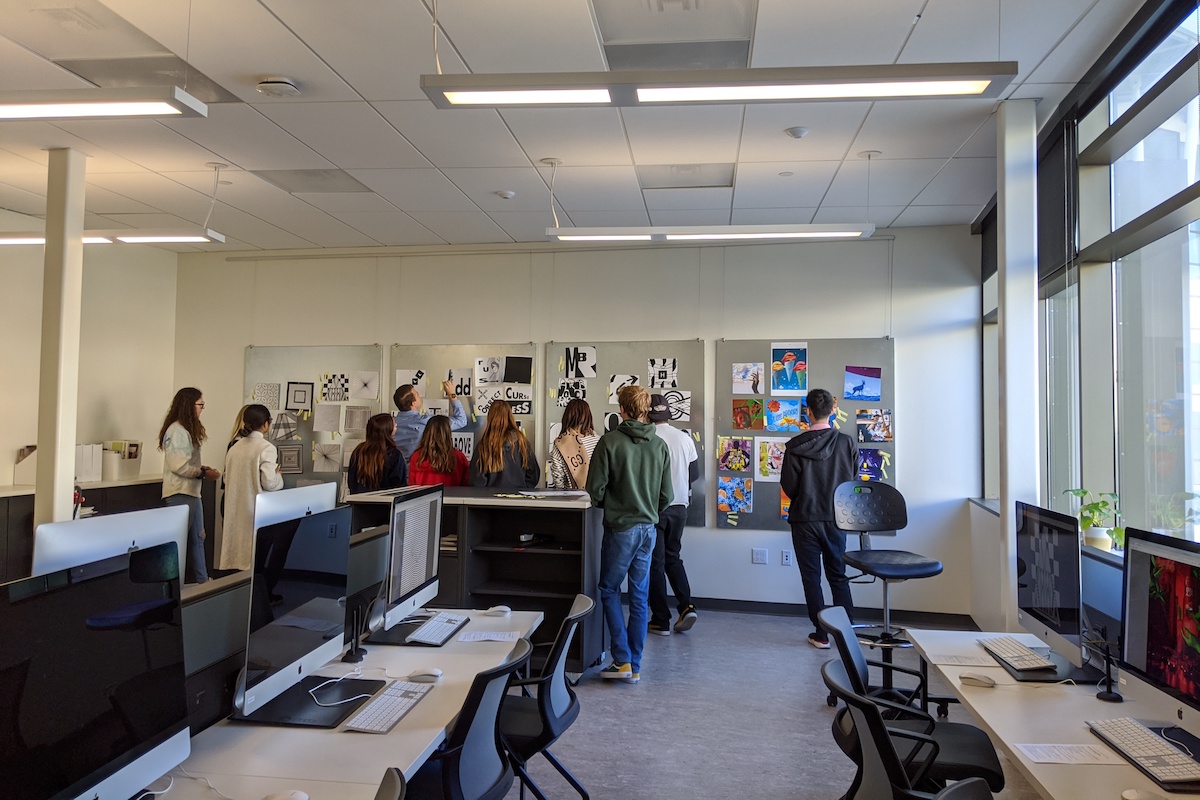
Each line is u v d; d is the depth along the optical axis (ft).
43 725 4.34
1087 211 12.02
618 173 16.02
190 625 6.75
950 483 19.76
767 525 20.61
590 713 13.29
